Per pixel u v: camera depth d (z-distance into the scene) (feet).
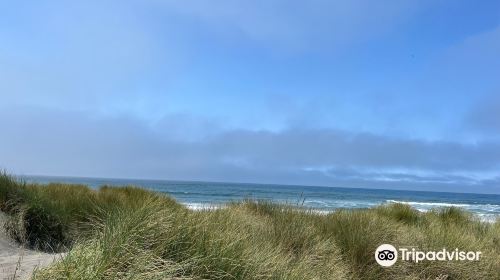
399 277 19.04
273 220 23.22
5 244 21.18
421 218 34.71
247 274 14.03
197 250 14.23
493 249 25.84
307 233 20.80
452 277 20.38
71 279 10.93
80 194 34.60
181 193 160.35
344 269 18.07
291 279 14.55
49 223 23.93
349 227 22.53
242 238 16.40
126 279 11.39
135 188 47.98
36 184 37.35
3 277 13.28
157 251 13.69
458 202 207.92
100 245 12.94
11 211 23.82
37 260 16.35
